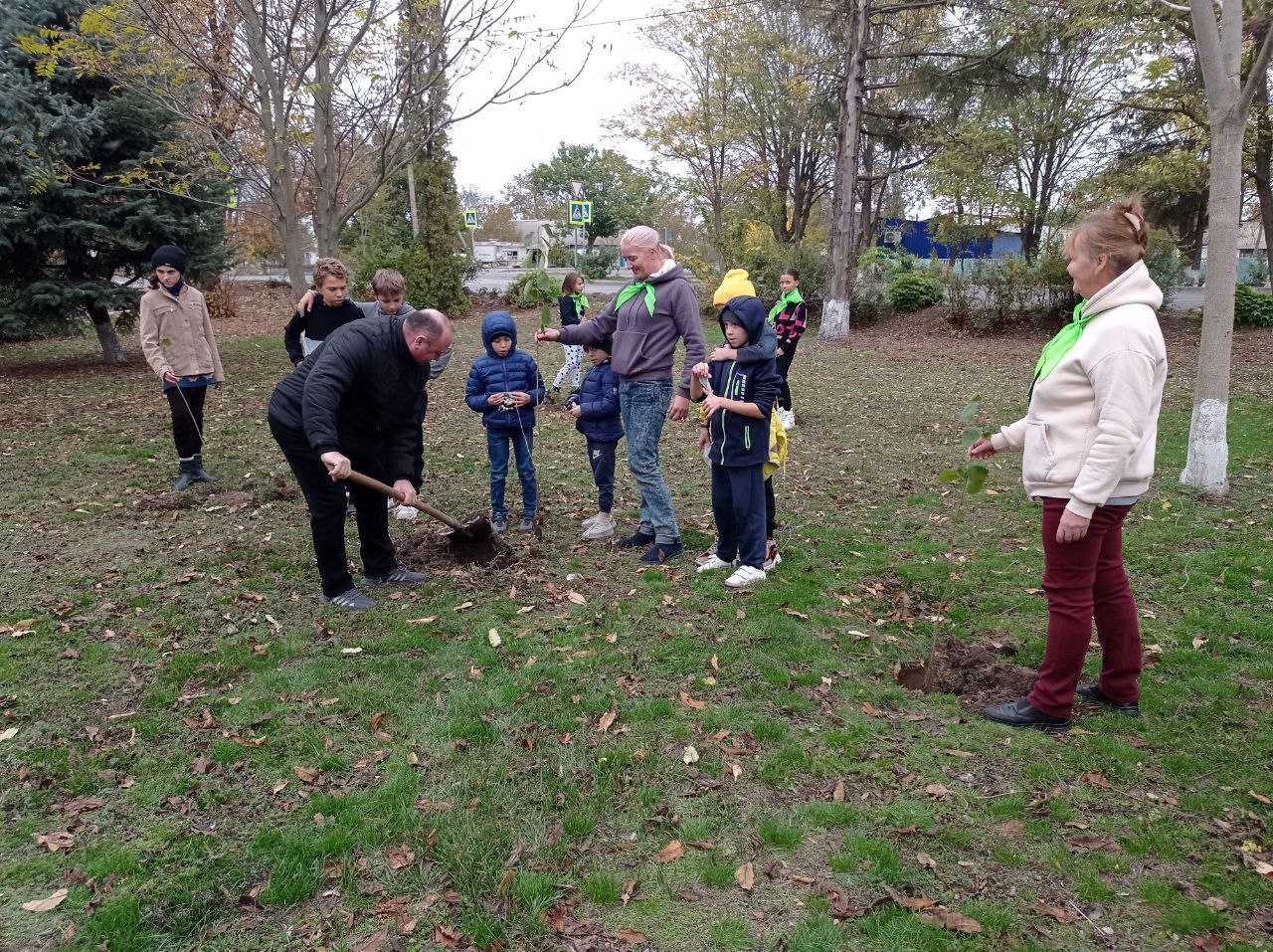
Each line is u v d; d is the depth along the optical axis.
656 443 5.01
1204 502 6.21
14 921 2.40
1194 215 19.12
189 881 2.55
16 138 10.90
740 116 26.39
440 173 21.66
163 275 6.34
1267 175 17.59
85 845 2.71
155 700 3.55
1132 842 2.69
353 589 4.59
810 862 2.63
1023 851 2.68
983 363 14.81
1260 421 9.16
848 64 18.23
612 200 58.34
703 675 3.77
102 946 2.31
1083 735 3.29
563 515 6.08
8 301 12.71
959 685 3.71
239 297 26.02
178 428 6.54
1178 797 2.92
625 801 2.92
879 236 34.19
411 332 4.04
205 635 4.18
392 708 3.50
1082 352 3.00
